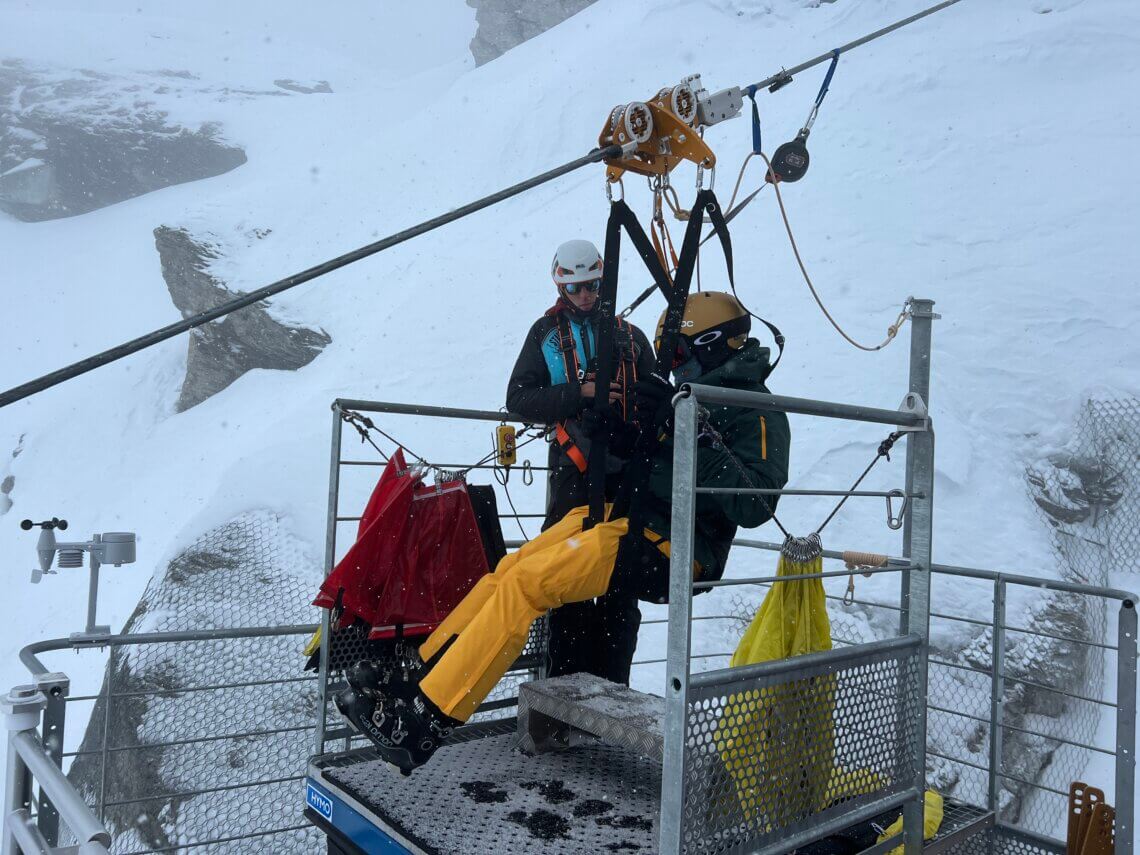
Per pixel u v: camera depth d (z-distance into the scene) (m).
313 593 7.95
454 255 17.05
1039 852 3.22
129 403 25.86
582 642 3.50
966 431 8.63
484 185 24.83
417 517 3.02
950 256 11.38
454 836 2.34
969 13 19.33
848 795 2.18
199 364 21.52
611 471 2.96
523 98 28.09
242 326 19.80
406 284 18.48
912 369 2.39
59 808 1.54
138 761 6.55
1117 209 11.66
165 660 7.28
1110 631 7.21
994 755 3.41
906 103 15.57
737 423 2.59
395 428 11.26
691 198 15.25
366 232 23.80
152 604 8.20
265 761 6.27
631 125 2.63
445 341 13.74
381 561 2.95
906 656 2.35
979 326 10.00
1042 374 9.20
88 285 45.88
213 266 22.20
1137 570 7.64
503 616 2.56
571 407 3.09
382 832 2.47
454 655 2.51
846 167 13.99
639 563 2.63
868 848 2.48
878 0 22.61
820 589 2.43
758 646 2.33
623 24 29.91
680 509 1.79
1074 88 15.20
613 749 3.05
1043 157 13.23
